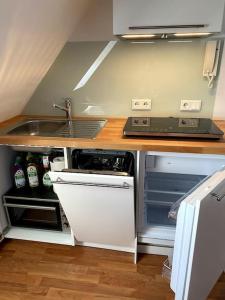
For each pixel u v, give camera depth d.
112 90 1.95
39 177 1.93
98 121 1.96
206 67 1.73
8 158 1.89
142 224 1.71
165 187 1.93
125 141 1.45
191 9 1.31
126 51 1.83
